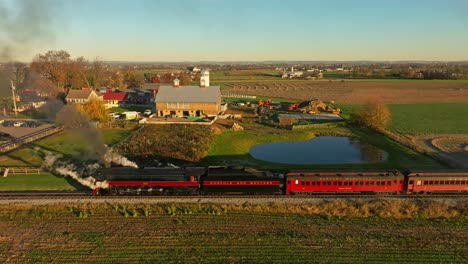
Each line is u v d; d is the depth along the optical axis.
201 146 56.69
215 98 86.62
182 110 87.25
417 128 76.94
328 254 28.33
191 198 38.03
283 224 33.25
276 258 27.75
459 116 92.62
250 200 37.66
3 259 27.55
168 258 27.72
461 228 32.66
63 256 27.98
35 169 46.97
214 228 32.34
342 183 38.28
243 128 75.38
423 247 29.41
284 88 173.75
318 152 59.38
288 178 38.25
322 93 150.75
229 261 27.33
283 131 73.19
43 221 33.62
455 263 27.25
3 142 62.69
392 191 38.88
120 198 37.91
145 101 111.94
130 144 57.31
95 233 31.44
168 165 48.59
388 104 115.94
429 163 51.78
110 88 127.88
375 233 31.70
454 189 38.59
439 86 178.25
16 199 37.84
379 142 65.19
